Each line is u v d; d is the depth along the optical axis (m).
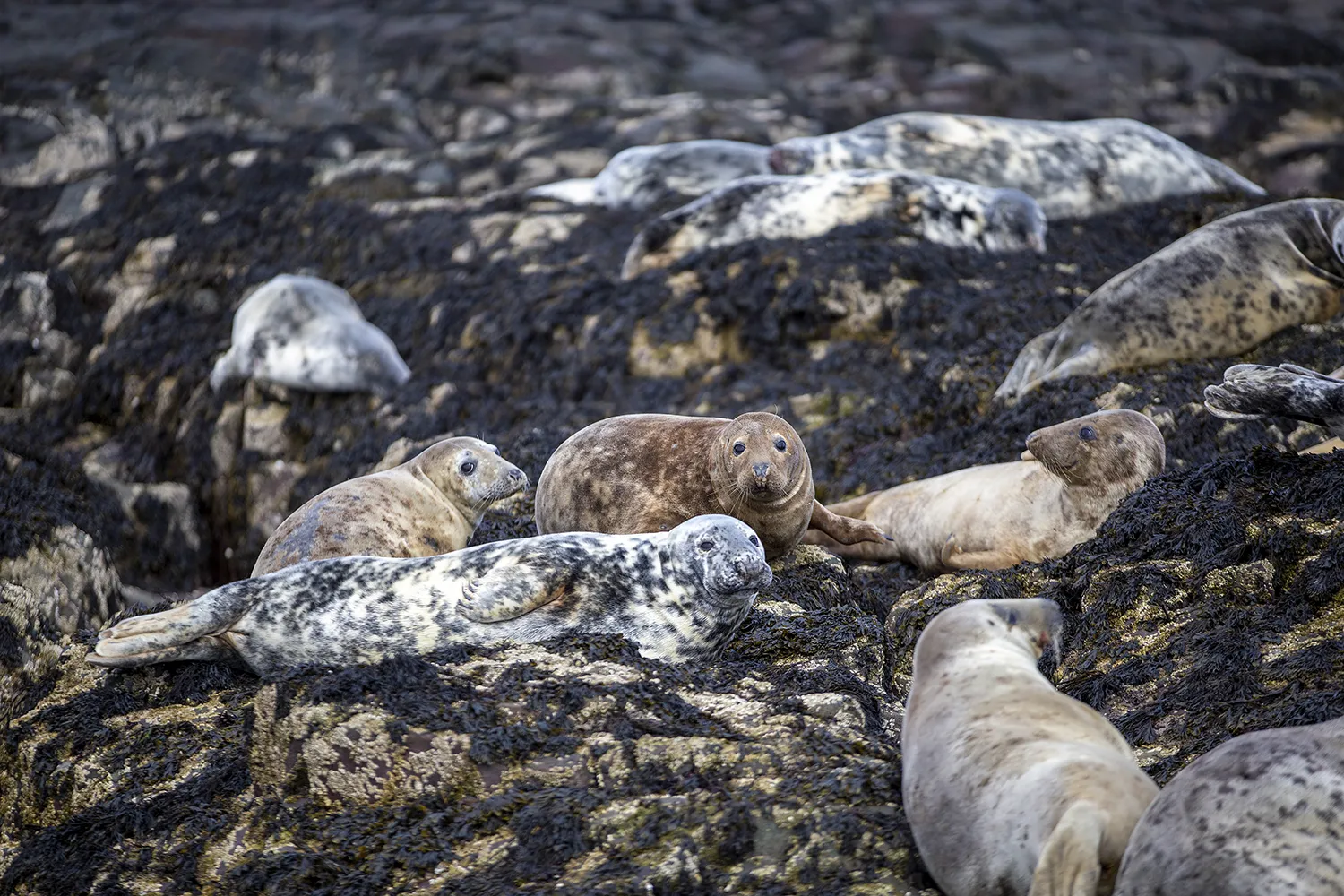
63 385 42.00
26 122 59.38
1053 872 10.39
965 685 13.30
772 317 34.59
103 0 72.00
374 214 47.91
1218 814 10.47
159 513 34.75
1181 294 27.77
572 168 52.81
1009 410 27.25
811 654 17.73
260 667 17.11
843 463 28.89
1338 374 22.41
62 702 17.97
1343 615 16.50
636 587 16.83
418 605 16.67
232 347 39.56
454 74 65.12
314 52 66.31
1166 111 61.62
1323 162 54.69
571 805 14.14
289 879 14.00
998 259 36.41
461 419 35.12
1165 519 19.42
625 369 35.09
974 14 70.88
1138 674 16.69
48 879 14.85
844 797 13.86
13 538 24.44
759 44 70.25
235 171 53.12
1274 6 72.88
